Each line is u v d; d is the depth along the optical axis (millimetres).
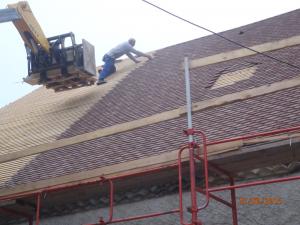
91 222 9008
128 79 13250
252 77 9992
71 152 9820
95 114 11367
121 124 10039
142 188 8750
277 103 8617
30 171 9586
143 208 8719
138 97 11484
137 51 14516
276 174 7895
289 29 12125
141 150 8797
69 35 12758
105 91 12875
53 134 11039
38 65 12828
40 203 8797
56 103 13516
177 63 12977
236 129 8211
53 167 9422
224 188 6363
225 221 8062
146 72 13305
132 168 8328
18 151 10680
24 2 12570
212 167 7734
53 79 12984
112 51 14219
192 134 6797
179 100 10258
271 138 7336
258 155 7527
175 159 8016
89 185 8305
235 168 7914
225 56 11641
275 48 11016
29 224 9195
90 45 13219
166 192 8594
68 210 9211
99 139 9930
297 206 7645
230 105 9211
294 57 10195
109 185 8289
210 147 7629
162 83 11867
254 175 8031
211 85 10461
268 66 10281
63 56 12672
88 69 12852
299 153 7508
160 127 9445
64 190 8445
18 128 12555
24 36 12664
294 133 7211
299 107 8180
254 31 13289
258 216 7867
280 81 9219
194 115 9359
